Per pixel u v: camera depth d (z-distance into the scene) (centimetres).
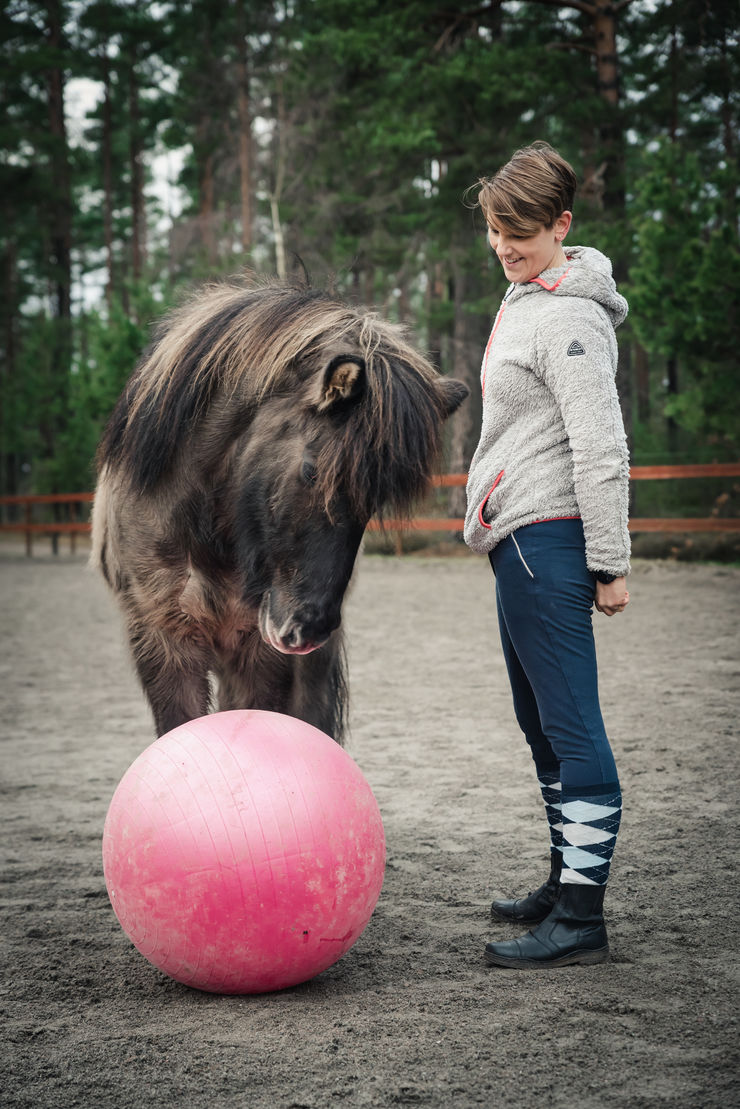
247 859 205
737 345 1106
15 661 755
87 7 2806
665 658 630
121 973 236
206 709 299
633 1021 198
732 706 496
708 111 1908
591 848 227
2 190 2661
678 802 351
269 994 221
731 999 206
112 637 882
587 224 1240
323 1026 202
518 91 1285
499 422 235
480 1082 176
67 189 2959
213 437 270
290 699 313
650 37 1605
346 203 1633
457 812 353
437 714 519
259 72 2188
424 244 1600
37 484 2362
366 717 517
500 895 276
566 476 228
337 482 233
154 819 211
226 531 275
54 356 2744
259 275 325
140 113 3177
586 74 1381
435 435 247
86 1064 189
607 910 259
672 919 252
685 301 1118
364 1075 180
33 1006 217
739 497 1286
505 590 234
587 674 229
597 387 219
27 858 323
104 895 289
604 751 229
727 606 842
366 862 218
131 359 1991
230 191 2550
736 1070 177
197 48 2544
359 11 1475
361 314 273
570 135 1416
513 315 235
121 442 299
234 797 210
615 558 220
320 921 210
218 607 285
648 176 1173
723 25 1388
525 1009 205
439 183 1363
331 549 236
